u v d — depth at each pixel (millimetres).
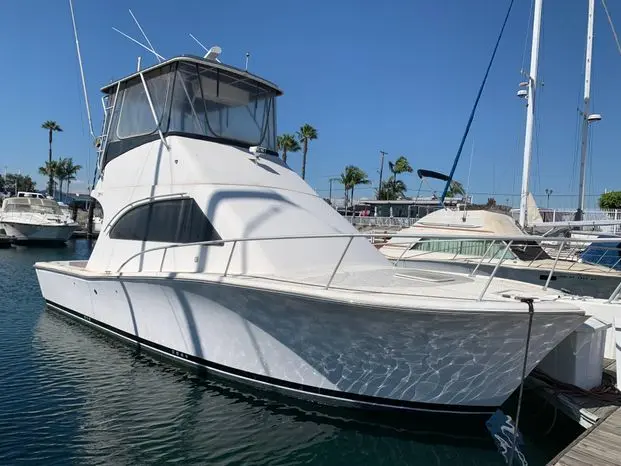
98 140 9633
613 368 6855
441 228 13930
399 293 5297
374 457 5184
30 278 17141
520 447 5504
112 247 8375
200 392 6520
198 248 6805
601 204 39438
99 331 8820
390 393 5625
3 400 6305
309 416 5934
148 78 8430
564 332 5125
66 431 5531
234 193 7062
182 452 5156
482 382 5379
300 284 5582
